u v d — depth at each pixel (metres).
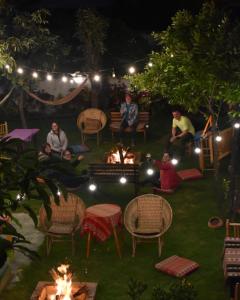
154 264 10.16
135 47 20.91
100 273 9.94
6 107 19.84
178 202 12.90
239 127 11.47
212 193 13.32
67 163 5.20
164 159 13.34
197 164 15.24
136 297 8.02
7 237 9.38
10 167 4.90
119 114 17.44
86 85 20.58
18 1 21.53
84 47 18.70
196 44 10.61
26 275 9.92
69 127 19.16
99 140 17.77
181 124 15.50
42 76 18.02
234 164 11.45
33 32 17.08
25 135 15.73
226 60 10.64
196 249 10.67
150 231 10.46
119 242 11.02
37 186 4.90
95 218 10.37
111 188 13.88
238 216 11.90
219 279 9.60
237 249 9.27
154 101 18.67
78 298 8.77
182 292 7.79
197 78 10.51
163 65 11.38
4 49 15.59
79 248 10.86
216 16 11.09
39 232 11.54
